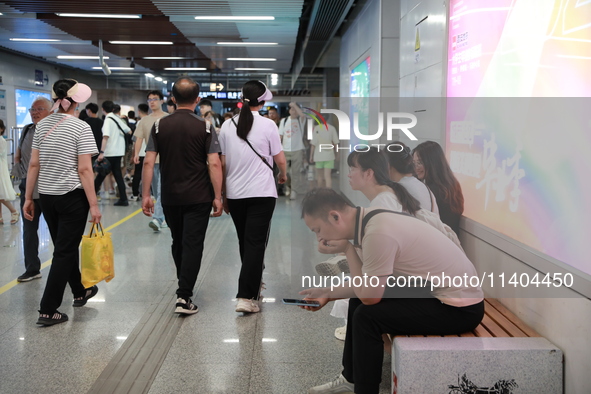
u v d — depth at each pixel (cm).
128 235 692
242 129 394
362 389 250
